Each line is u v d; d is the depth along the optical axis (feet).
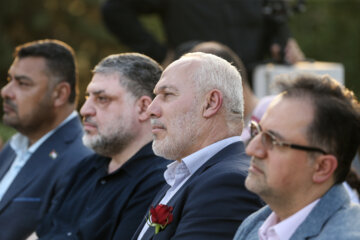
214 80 25.72
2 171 41.75
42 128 40.73
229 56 37.93
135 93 31.83
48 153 39.29
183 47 41.34
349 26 127.44
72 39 146.61
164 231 24.62
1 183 41.19
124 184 30.50
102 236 29.84
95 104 32.19
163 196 27.40
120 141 31.83
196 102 25.63
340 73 56.24
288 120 19.10
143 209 29.09
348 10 129.90
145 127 31.91
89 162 35.32
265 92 56.34
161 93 26.23
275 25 60.49
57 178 37.76
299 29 127.65
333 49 127.65
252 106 39.45
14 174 40.86
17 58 40.86
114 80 31.83
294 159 19.02
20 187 38.55
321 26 127.34
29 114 40.06
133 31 62.44
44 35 145.59
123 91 31.78
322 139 18.90
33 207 37.91
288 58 59.98
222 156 25.44
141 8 61.67
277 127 19.19
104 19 63.26
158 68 32.76
